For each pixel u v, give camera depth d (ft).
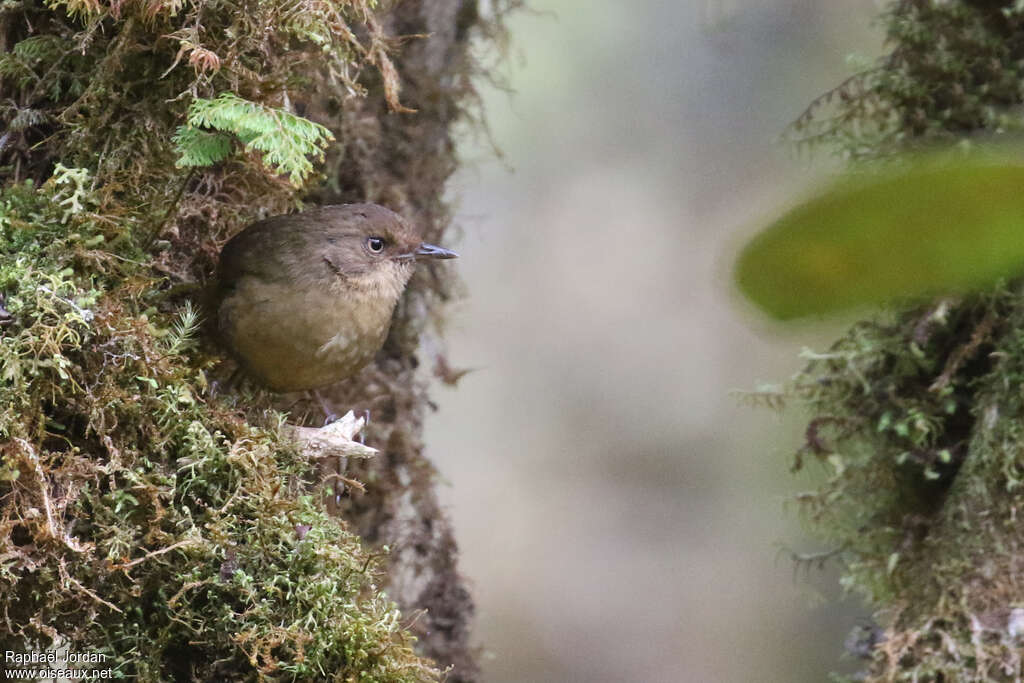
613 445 66.85
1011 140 6.03
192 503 20.07
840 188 4.66
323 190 28.76
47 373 19.27
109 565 18.90
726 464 66.49
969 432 23.13
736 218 51.65
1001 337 22.02
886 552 23.98
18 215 20.26
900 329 23.62
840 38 49.19
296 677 19.53
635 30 55.31
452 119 31.71
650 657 64.13
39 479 18.72
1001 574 21.09
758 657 62.54
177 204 22.33
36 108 22.12
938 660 21.22
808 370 25.16
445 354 33.01
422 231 31.48
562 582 66.49
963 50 22.93
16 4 21.59
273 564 19.85
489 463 67.46
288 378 24.20
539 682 63.98
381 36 23.80
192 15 20.95
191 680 19.93
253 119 20.08
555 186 61.11
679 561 65.57
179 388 20.29
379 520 30.99
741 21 50.62
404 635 20.54
